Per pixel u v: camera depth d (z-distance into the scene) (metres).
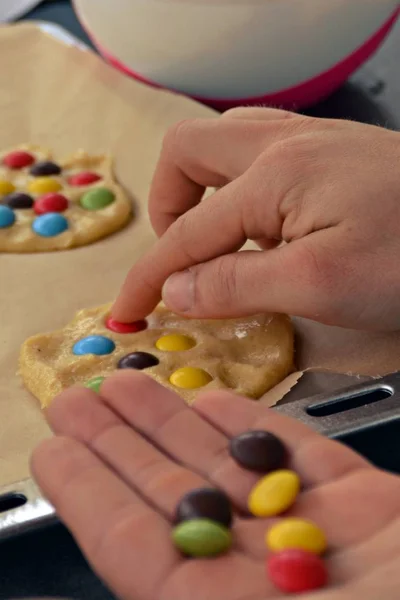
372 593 0.38
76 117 0.70
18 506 0.45
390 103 0.69
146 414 0.45
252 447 0.43
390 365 0.51
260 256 0.50
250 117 0.56
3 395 0.52
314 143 0.50
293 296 0.49
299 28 0.64
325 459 0.43
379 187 0.49
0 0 0.82
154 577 0.40
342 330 0.54
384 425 0.47
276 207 0.50
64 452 0.42
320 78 0.67
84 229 0.62
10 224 0.63
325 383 0.51
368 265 0.49
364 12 0.64
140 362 0.52
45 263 0.61
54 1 0.85
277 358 0.52
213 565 0.40
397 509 0.42
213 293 0.50
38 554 0.44
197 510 0.41
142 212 0.64
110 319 0.55
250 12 0.63
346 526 0.41
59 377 0.52
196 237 0.51
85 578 0.44
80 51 0.71
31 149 0.68
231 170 0.54
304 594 0.39
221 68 0.66
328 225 0.49
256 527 0.42
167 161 0.55
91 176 0.66
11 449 0.50
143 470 0.43
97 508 0.41
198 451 0.44
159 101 0.67
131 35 0.66
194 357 0.52
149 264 0.52
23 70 0.72
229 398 0.45
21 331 0.56
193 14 0.63
